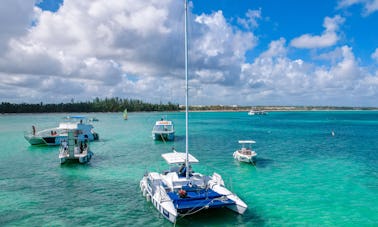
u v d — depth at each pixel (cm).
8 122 11462
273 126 9012
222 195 1623
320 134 6325
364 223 1556
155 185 1809
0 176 2612
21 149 4353
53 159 3478
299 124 9938
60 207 1816
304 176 2555
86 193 2095
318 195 2025
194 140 5291
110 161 3294
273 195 2027
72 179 2492
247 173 2673
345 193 2069
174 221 1466
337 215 1666
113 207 1809
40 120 12962
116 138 5694
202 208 1514
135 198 1977
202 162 3197
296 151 3938
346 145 4525
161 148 4334
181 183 1739
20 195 2058
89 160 3341
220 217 1605
